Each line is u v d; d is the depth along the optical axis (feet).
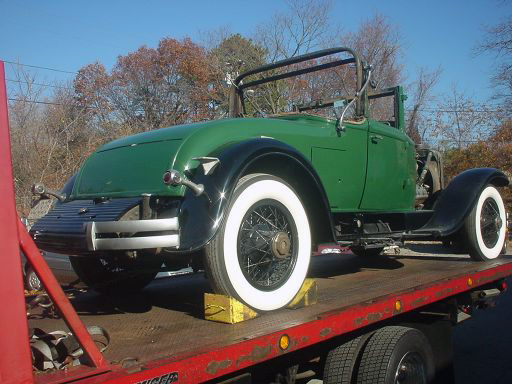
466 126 71.51
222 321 8.68
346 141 13.52
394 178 15.40
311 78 49.83
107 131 65.46
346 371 9.55
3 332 4.88
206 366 6.51
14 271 4.99
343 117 13.30
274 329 7.76
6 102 5.10
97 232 8.86
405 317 11.25
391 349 9.53
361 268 15.88
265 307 9.26
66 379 5.48
